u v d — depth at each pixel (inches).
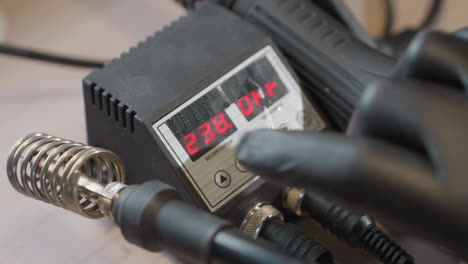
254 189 13.8
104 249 14.3
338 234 13.5
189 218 11.2
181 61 14.3
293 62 15.1
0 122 16.7
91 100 14.3
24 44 18.4
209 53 14.4
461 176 9.9
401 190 9.9
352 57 14.5
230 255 10.9
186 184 13.4
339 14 16.1
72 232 14.6
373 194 10.0
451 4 19.0
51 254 14.3
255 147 10.8
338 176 10.1
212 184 13.6
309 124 14.6
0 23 18.8
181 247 11.2
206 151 13.7
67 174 12.9
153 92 13.9
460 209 9.9
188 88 13.9
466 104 10.3
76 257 14.2
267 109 14.4
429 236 10.2
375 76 14.1
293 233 13.1
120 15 19.2
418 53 10.9
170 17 19.2
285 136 10.6
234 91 14.2
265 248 10.8
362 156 10.0
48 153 13.5
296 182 10.5
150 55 14.5
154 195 11.5
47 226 14.7
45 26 18.9
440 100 10.3
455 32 12.0
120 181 13.8
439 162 10.0
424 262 13.8
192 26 14.9
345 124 14.7
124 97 13.8
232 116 14.1
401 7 19.5
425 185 9.9
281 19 15.3
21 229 14.6
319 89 14.8
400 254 12.9
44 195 13.6
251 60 14.5
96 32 18.8
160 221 11.4
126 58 14.5
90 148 13.2
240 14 15.7
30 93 17.4
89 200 13.2
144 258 14.1
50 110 17.0
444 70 10.9
